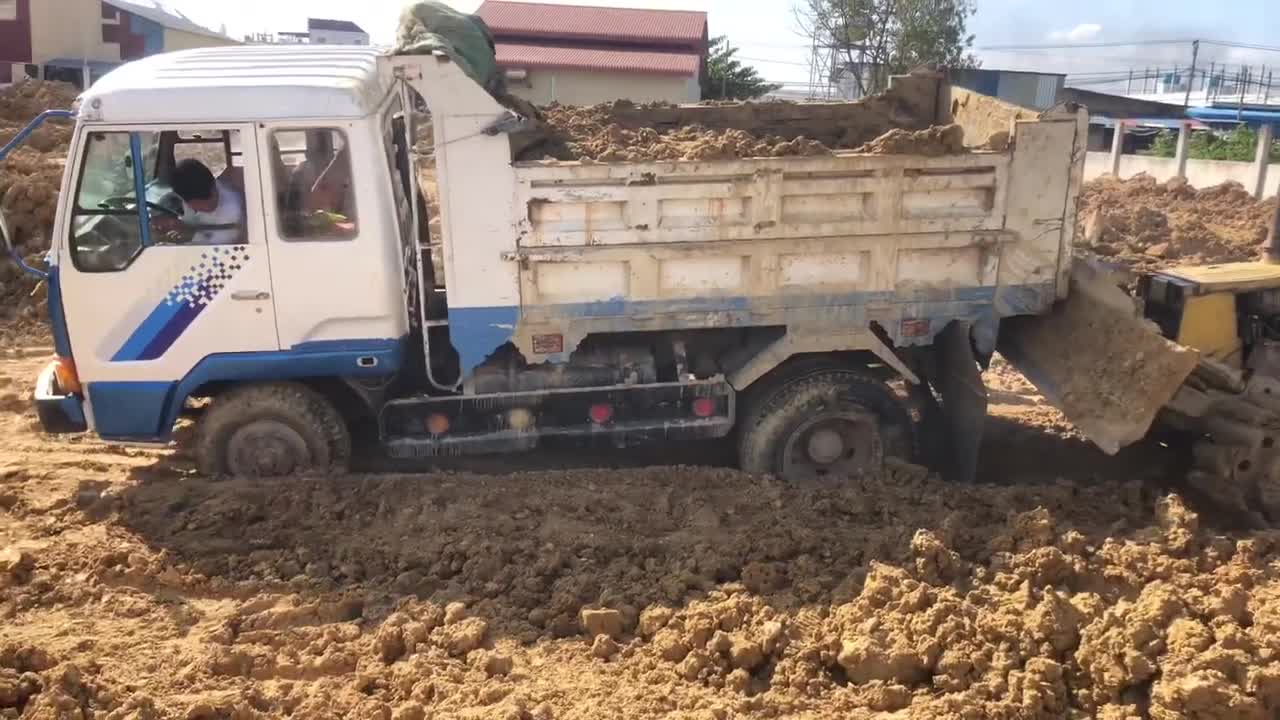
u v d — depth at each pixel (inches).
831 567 197.6
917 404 262.2
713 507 222.5
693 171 216.7
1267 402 227.3
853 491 226.1
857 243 225.6
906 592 180.2
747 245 222.8
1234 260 510.6
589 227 219.5
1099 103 1369.3
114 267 218.8
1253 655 160.6
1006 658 166.1
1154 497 227.6
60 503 228.7
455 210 216.1
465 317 223.5
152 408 228.2
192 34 1561.3
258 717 159.5
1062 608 171.8
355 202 219.3
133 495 227.9
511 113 212.1
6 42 1212.5
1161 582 179.9
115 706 158.4
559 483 234.7
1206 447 229.5
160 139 217.8
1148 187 734.5
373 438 263.6
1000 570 187.9
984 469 261.1
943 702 158.4
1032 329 248.7
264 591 195.9
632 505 223.8
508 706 158.2
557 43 1305.4
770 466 240.1
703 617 179.6
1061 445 276.7
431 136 219.8
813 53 1374.3
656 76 1216.2
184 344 223.6
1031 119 226.5
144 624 185.5
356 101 215.9
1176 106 1360.7
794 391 236.1
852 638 171.0
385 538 212.2
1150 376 215.2
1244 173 790.5
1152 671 159.3
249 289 221.5
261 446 234.8
